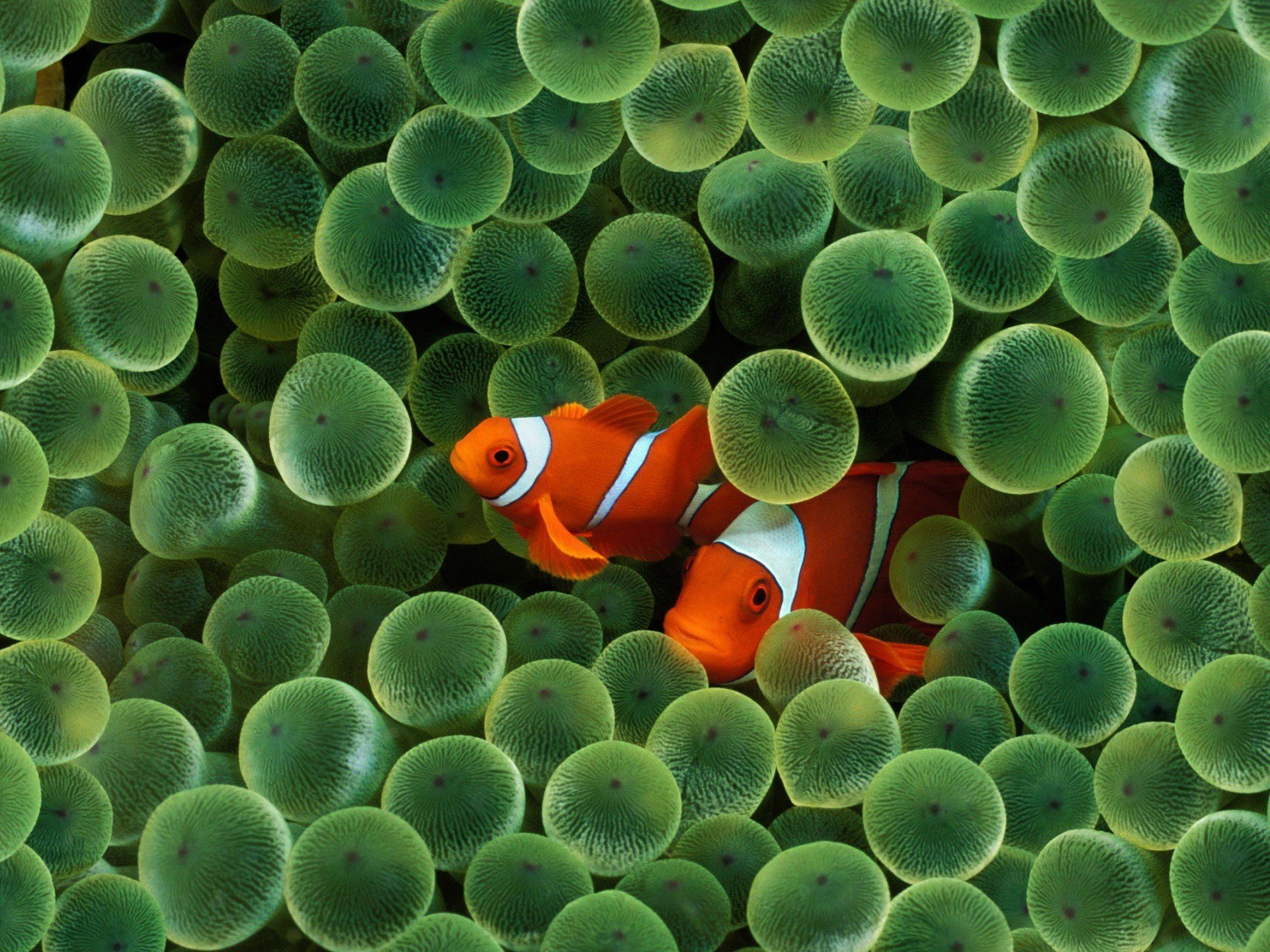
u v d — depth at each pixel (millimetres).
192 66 759
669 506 762
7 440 721
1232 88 721
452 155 748
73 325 743
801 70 734
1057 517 755
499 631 729
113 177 753
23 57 742
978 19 741
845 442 727
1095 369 730
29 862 700
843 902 697
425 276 759
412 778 708
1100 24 721
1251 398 719
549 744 723
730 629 749
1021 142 734
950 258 741
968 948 698
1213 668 714
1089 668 729
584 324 784
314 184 768
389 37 791
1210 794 716
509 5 746
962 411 736
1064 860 713
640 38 737
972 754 738
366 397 742
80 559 736
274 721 708
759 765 723
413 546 769
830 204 752
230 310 782
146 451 753
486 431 756
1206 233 733
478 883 701
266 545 770
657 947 688
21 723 709
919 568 760
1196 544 730
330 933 691
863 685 725
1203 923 708
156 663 734
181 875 694
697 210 770
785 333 782
